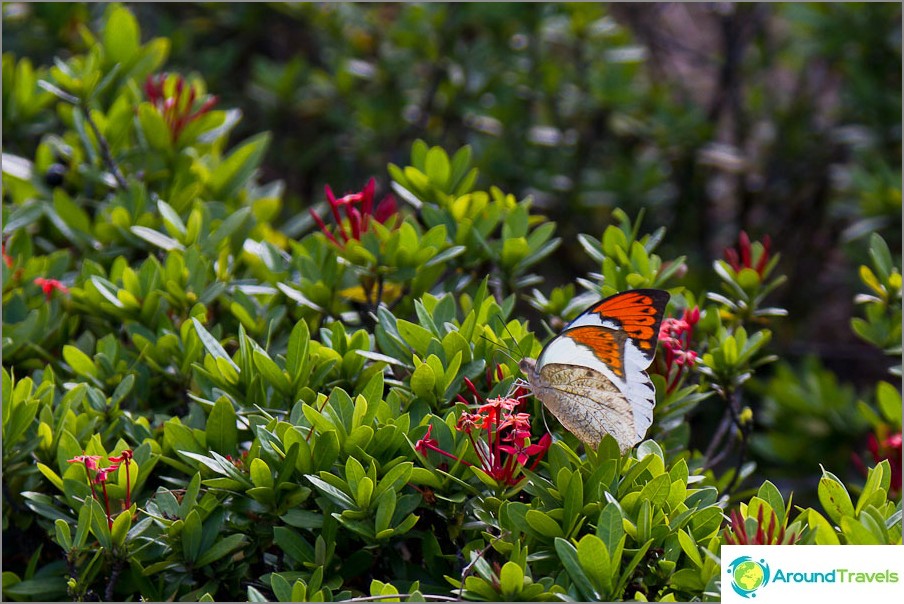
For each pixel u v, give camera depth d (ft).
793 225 31.99
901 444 14.85
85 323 17.13
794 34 32.45
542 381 11.21
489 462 10.74
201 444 11.60
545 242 15.38
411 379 11.44
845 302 35.27
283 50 35.42
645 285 14.12
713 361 13.69
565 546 9.43
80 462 11.28
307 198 33.14
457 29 27.84
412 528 11.28
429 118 28.78
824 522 9.50
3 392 12.12
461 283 15.03
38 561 13.51
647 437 13.25
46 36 26.63
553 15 28.02
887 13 28.50
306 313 14.73
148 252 16.47
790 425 26.05
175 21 33.50
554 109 28.86
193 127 17.87
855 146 29.32
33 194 18.21
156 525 11.27
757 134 32.89
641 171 29.14
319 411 11.13
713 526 10.20
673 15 40.27
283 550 10.72
